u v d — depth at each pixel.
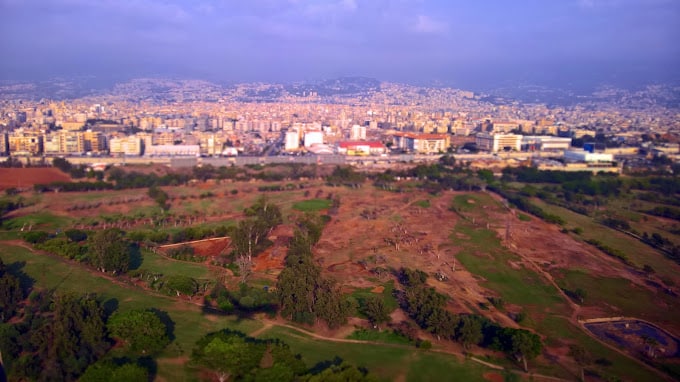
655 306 179.12
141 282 184.00
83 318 132.50
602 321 167.25
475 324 141.50
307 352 133.50
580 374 129.38
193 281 179.00
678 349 149.12
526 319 162.88
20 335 131.75
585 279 199.75
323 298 153.12
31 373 117.69
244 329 145.75
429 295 164.62
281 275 167.12
